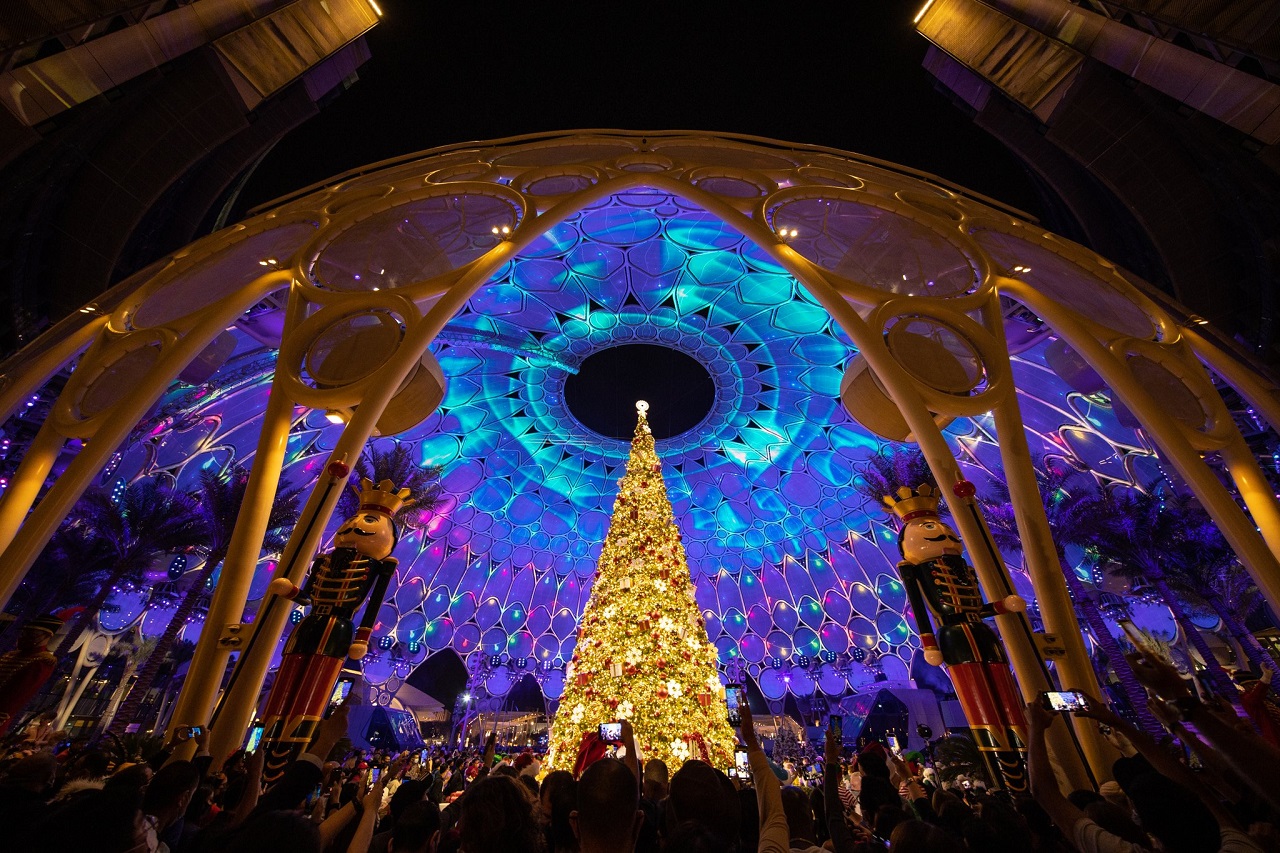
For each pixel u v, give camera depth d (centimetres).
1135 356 1254
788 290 2586
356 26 2870
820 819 666
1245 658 2803
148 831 352
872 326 1171
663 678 1419
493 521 3825
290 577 862
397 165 1886
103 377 1188
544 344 2991
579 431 3475
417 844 314
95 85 1595
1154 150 2377
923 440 1021
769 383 3162
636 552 1638
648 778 678
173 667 3378
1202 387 1194
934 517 954
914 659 4003
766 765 342
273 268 1367
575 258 2519
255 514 977
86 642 2938
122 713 2222
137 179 2330
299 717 741
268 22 2564
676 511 3969
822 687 3919
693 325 2914
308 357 1130
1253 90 1605
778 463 3606
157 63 1788
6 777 430
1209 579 2667
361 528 902
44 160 2006
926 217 1414
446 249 1436
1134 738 340
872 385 1370
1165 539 2709
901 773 567
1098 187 2795
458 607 3866
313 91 2997
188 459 2822
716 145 1900
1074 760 741
